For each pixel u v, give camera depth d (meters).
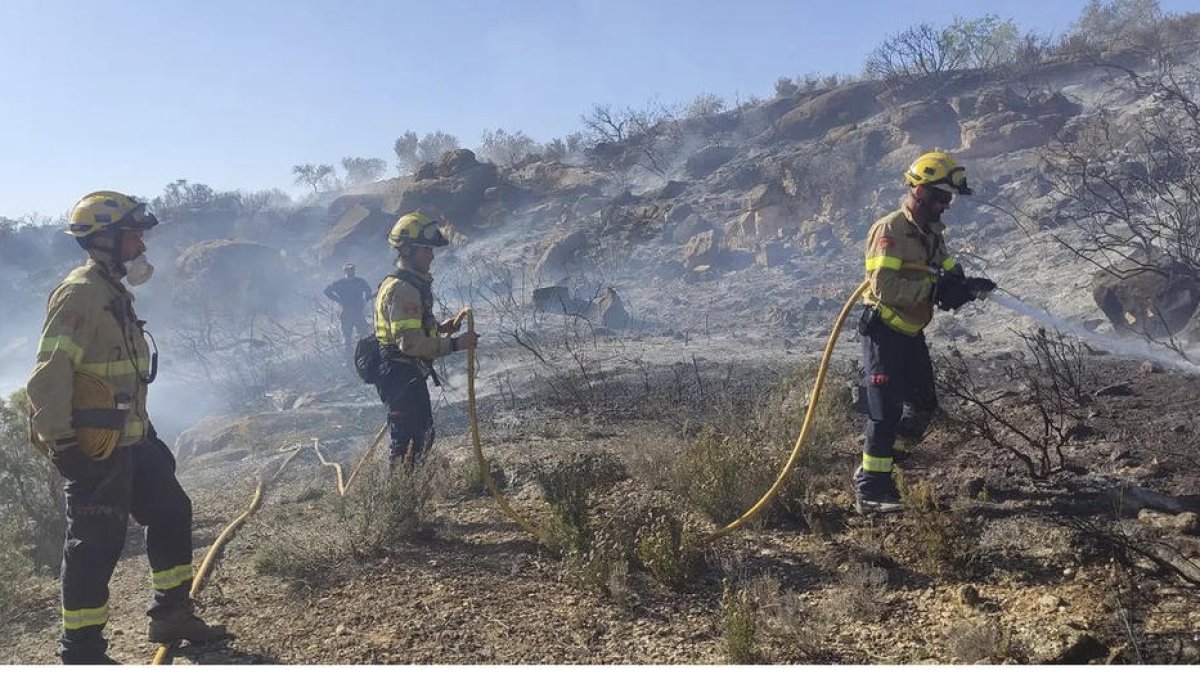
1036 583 4.05
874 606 4.00
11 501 6.04
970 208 16.91
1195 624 3.58
